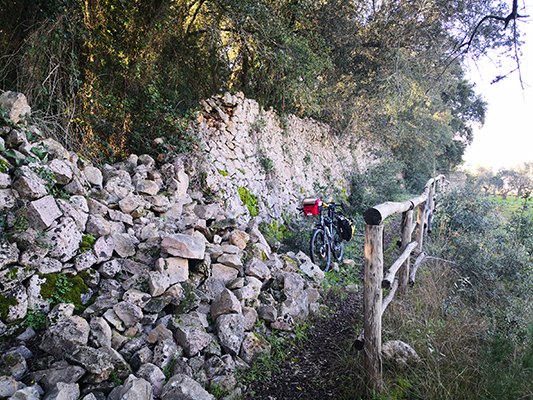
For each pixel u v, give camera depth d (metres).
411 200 4.46
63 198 3.23
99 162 4.53
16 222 2.73
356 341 2.83
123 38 5.34
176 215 4.49
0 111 3.04
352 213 10.80
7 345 2.40
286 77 7.86
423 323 3.51
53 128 4.14
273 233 6.63
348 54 11.13
